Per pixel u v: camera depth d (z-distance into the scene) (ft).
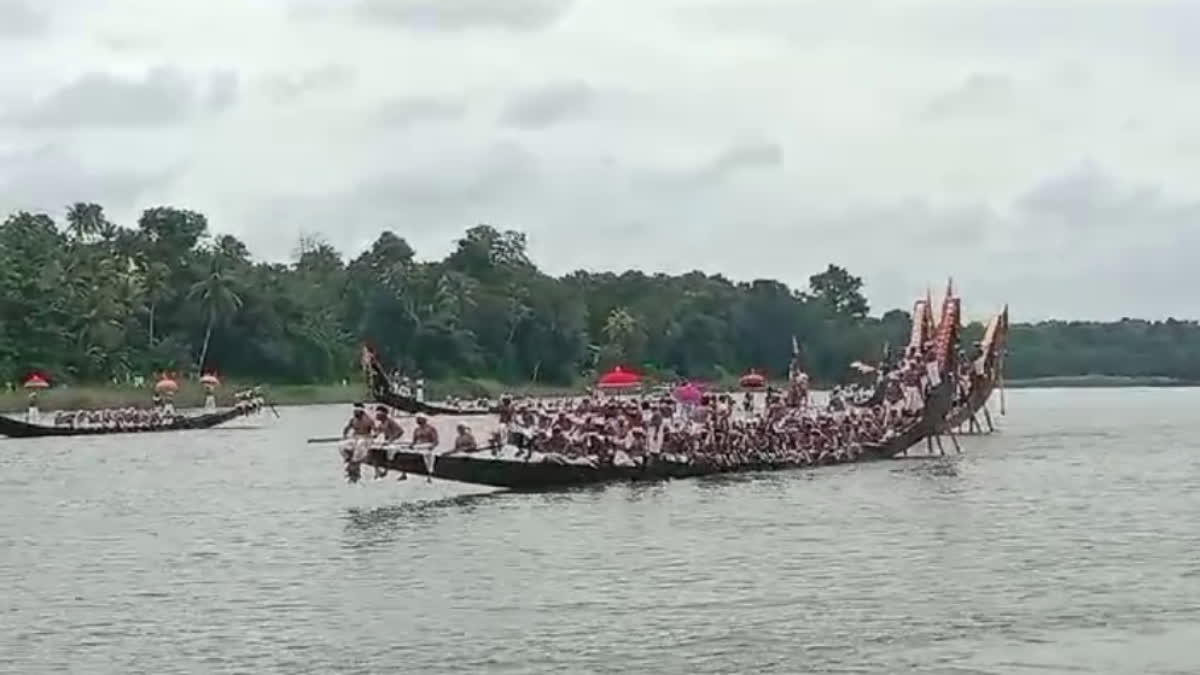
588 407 246.06
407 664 103.86
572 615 120.37
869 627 113.80
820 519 187.32
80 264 654.53
